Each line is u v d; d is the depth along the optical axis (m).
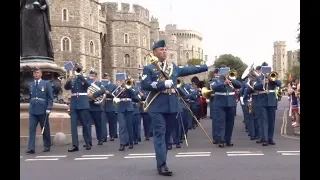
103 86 14.46
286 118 25.94
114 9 91.56
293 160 9.12
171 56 125.81
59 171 8.34
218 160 9.36
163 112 7.61
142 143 14.86
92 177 7.56
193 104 20.20
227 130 12.51
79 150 12.36
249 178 7.06
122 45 91.94
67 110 15.48
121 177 7.48
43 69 15.05
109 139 16.70
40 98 11.84
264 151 10.91
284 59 113.81
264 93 12.55
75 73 12.35
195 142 14.10
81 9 75.19
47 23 15.64
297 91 17.70
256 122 14.53
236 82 12.37
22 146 13.50
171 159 9.70
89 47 77.88
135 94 12.59
